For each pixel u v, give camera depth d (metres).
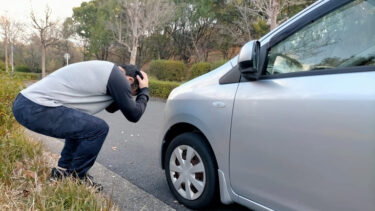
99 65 2.51
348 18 1.81
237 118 2.16
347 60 1.74
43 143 4.03
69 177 2.47
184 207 2.69
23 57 39.16
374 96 1.52
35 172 2.56
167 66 17.89
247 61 2.01
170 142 2.92
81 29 37.16
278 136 1.90
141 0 22.33
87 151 2.57
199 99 2.49
